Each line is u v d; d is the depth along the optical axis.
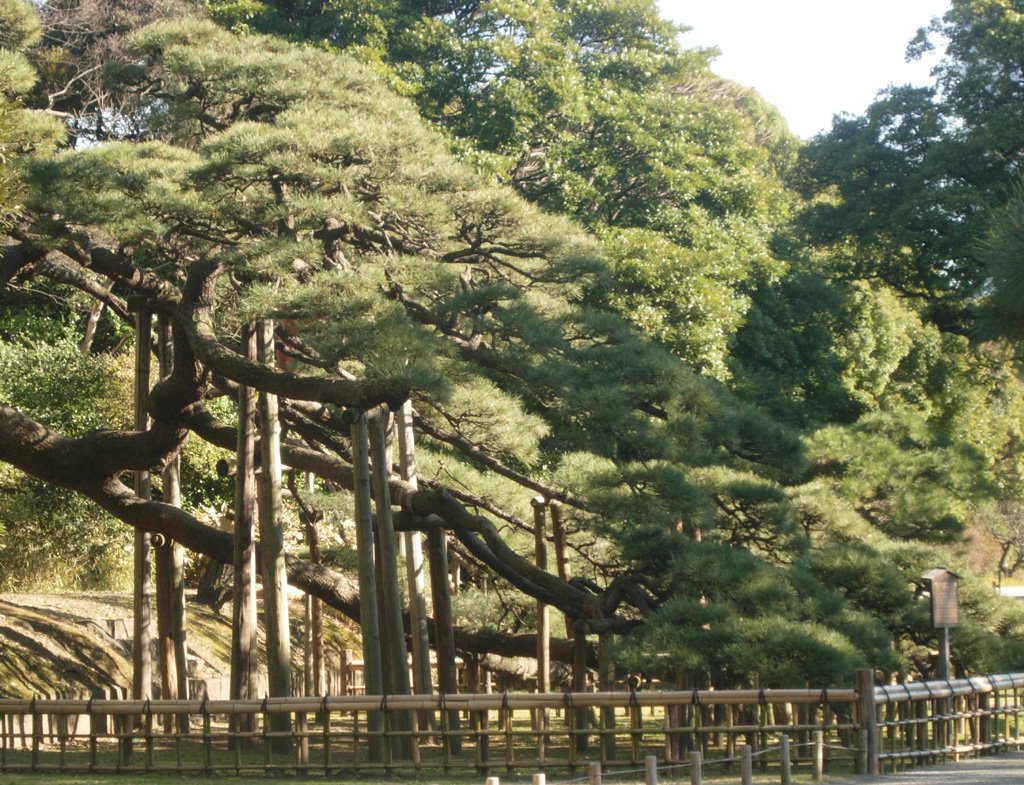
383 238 15.67
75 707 12.14
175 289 16.66
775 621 12.38
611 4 30.66
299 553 21.27
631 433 14.62
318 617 18.69
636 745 11.80
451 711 14.70
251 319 13.27
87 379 22.81
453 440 15.92
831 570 15.60
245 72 15.52
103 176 15.06
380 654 14.02
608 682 14.29
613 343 16.34
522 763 11.92
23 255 16.45
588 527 15.20
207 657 19.33
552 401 15.02
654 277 23.36
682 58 31.08
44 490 21.58
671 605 12.79
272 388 13.51
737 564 13.54
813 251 34.25
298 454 16.80
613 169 26.59
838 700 11.69
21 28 18.75
